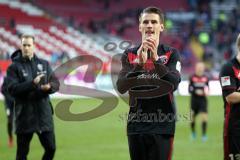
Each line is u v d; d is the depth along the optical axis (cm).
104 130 4269
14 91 2072
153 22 1451
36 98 2092
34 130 2095
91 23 10381
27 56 2138
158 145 1449
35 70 2141
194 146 3434
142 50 1440
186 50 10169
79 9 10919
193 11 11575
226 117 1714
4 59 7544
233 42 10594
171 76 1443
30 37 2142
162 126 1459
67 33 9806
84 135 3984
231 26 11025
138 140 1466
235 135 1697
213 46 10369
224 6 11744
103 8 11188
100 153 3123
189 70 9575
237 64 1703
